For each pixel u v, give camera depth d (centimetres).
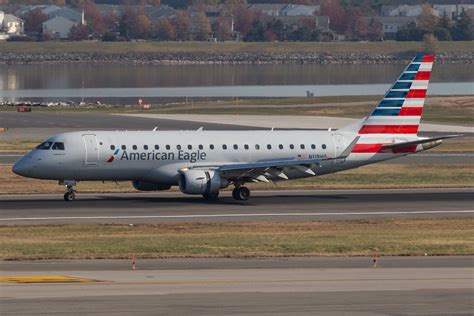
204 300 12938
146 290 13500
